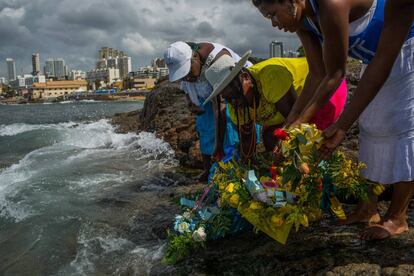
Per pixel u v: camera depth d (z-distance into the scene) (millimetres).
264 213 3160
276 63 3738
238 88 3605
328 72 2760
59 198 5828
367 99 2570
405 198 2975
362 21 2730
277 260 3088
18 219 5137
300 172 2867
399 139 2840
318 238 3270
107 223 4734
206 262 3312
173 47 4539
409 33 2758
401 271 2627
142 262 3707
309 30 3055
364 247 3016
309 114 2848
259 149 4695
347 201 3926
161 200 5305
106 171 7359
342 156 3221
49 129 15109
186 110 10258
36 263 3973
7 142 12344
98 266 3787
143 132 11617
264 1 2727
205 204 3863
